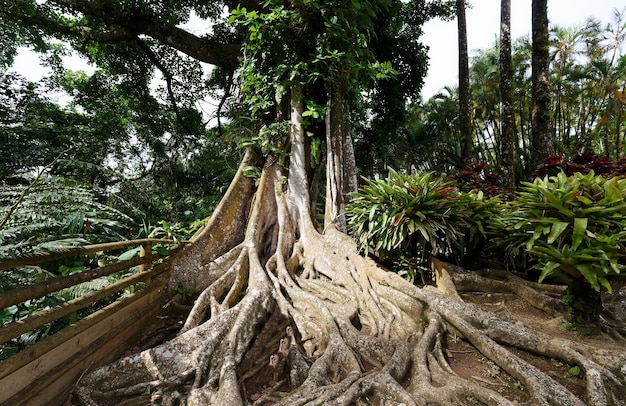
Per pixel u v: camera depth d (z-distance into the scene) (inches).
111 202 231.5
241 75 258.1
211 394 101.7
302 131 247.3
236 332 131.6
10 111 254.8
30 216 111.0
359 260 184.4
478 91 806.5
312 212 251.9
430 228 159.5
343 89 246.2
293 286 180.4
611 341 120.9
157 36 331.3
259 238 226.5
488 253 204.7
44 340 89.3
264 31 231.3
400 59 407.5
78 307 101.7
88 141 293.0
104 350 117.9
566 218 119.3
